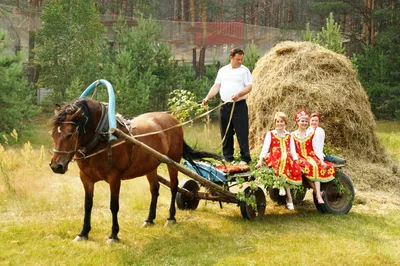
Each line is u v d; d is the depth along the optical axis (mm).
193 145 12312
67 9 18906
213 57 21172
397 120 23203
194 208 7383
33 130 16094
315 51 9766
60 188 8281
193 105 7141
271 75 9641
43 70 19359
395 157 11820
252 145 9773
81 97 5738
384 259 5137
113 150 5461
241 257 5141
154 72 18172
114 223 5590
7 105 14195
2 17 19766
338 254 5215
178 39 22172
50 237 5766
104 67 17484
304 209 7469
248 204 6531
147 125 6156
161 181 6766
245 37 23188
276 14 38625
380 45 25297
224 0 41312
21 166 9969
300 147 7031
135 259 5074
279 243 5621
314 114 7195
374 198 8102
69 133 5031
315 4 28625
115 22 21359
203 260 5047
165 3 40625
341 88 9398
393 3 28250
